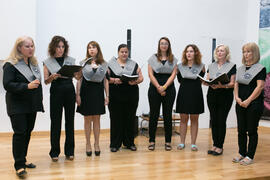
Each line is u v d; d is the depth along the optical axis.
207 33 6.02
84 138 4.61
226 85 3.42
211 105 3.63
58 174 2.76
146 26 5.52
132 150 3.80
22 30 4.42
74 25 5.04
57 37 3.09
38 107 2.75
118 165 3.09
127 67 3.66
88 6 5.11
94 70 3.32
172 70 3.79
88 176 2.71
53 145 3.18
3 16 4.29
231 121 6.35
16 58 2.61
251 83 3.21
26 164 2.95
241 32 6.36
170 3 5.68
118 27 5.32
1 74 4.62
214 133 3.69
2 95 4.65
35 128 4.84
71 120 3.23
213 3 6.04
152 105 3.81
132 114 3.75
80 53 5.11
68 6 4.98
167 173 2.86
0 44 4.30
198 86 3.79
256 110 3.17
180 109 3.83
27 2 4.42
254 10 6.21
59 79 3.11
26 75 2.65
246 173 2.93
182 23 5.80
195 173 2.89
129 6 5.38
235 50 6.32
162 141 4.52
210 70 3.71
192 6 5.86
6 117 4.68
